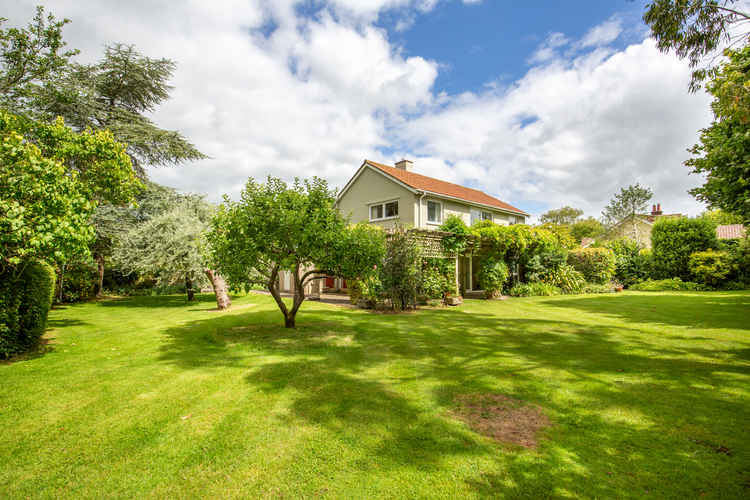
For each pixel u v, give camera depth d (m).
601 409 3.41
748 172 6.16
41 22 9.66
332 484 2.28
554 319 8.93
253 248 6.35
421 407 3.50
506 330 7.50
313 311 10.83
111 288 18.81
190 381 4.27
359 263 7.20
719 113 5.87
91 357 5.40
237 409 3.45
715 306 10.55
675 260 18.12
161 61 16.73
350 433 2.96
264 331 7.48
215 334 7.17
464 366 4.89
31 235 4.57
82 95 13.74
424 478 2.33
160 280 13.75
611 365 4.84
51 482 2.30
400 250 10.82
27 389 3.99
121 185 8.32
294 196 6.69
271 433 2.97
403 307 11.10
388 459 2.56
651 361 5.00
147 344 6.29
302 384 4.17
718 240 17.75
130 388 4.03
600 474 2.37
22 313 5.69
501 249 15.13
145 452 2.67
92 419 3.24
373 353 5.63
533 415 3.30
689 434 2.91
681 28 5.03
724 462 2.49
